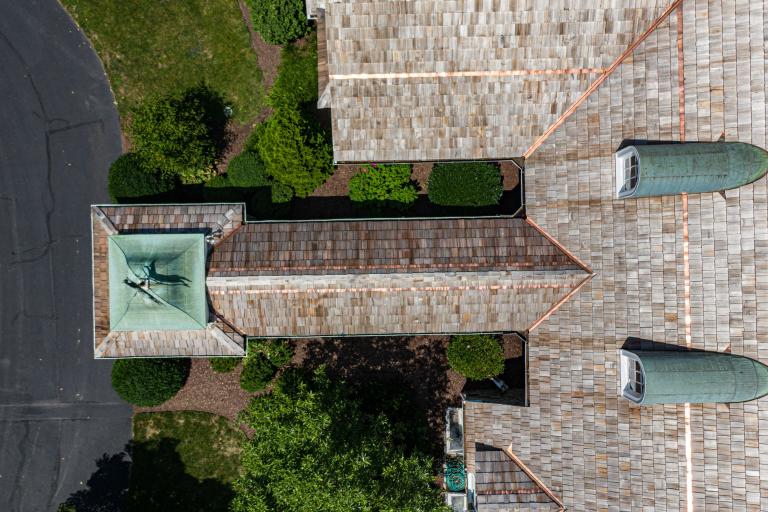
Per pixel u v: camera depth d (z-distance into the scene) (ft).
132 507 89.35
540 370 76.89
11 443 89.20
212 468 89.92
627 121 71.20
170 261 71.31
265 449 71.26
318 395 73.97
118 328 72.95
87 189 88.74
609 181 72.28
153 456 89.71
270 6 82.12
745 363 64.59
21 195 88.43
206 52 88.48
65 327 89.30
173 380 84.89
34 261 88.84
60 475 89.40
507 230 76.64
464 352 85.10
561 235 75.25
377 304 75.56
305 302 75.15
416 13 67.00
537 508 75.61
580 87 72.69
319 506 65.46
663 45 69.10
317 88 87.40
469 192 83.51
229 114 88.74
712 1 66.64
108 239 73.77
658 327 69.67
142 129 79.61
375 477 72.54
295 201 88.17
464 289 74.43
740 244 65.87
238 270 73.51
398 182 84.79
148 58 88.22
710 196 67.15
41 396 89.35
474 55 69.67
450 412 88.74
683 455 68.18
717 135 66.74
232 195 86.63
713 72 66.85
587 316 73.82
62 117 88.28
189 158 81.46
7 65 87.81
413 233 76.48
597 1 67.10
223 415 89.81
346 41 68.59
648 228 70.13
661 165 64.18
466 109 73.77
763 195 65.00
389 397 86.99
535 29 68.39
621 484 71.36
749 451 65.16
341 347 89.97
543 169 76.38
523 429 77.87
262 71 88.58
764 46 65.00
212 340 76.33
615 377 72.08
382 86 71.67
